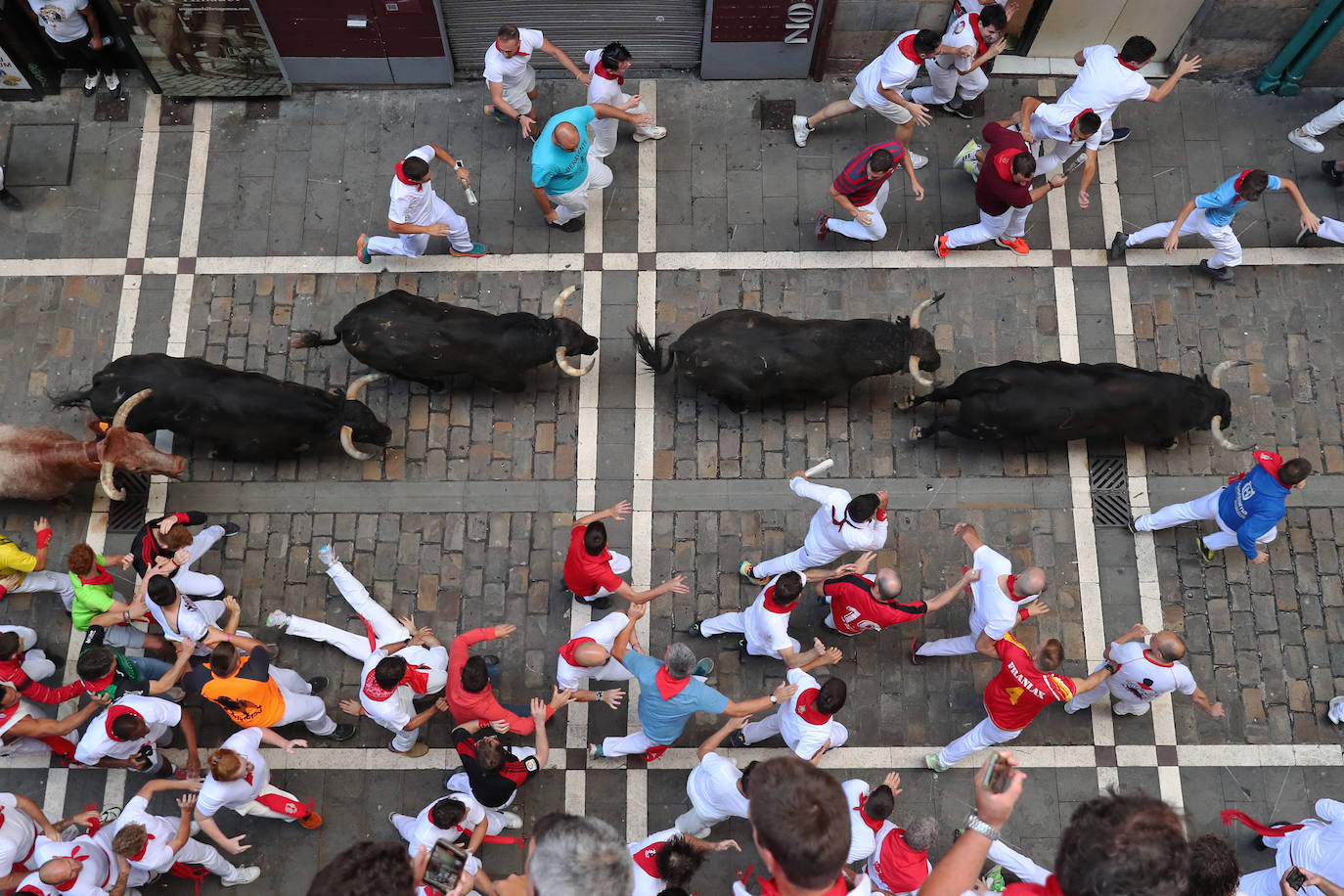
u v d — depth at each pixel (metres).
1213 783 8.83
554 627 9.25
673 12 10.62
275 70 10.73
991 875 8.22
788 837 4.32
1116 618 9.31
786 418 9.86
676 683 7.32
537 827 5.15
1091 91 9.77
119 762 8.15
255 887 8.47
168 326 10.16
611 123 10.12
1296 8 10.34
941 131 11.07
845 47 10.89
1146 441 9.40
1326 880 7.19
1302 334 10.23
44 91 10.90
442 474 9.68
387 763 8.80
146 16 9.98
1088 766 8.87
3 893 7.18
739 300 10.30
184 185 10.67
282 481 9.62
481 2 10.40
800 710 7.40
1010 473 9.71
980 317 10.28
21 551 8.61
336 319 10.22
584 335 9.33
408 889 4.84
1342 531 9.55
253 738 7.60
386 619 8.51
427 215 9.57
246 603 9.29
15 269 10.31
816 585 9.39
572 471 9.69
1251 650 9.22
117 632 9.05
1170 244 9.86
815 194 10.74
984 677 9.12
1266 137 11.02
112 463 8.53
